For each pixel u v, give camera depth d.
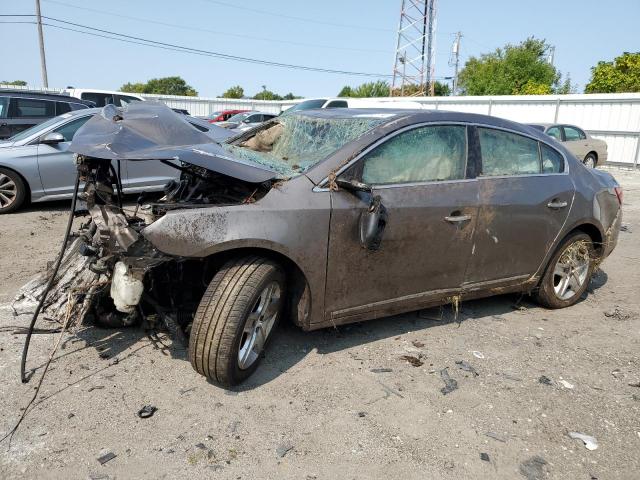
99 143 3.15
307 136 3.83
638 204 10.80
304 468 2.49
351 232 3.26
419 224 3.50
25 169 7.35
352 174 3.30
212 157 3.14
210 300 2.91
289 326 3.93
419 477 2.47
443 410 3.00
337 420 2.85
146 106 4.05
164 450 2.56
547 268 4.45
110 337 3.64
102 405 2.88
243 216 2.94
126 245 2.86
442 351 3.71
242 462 2.51
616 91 31.69
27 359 3.31
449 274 3.79
